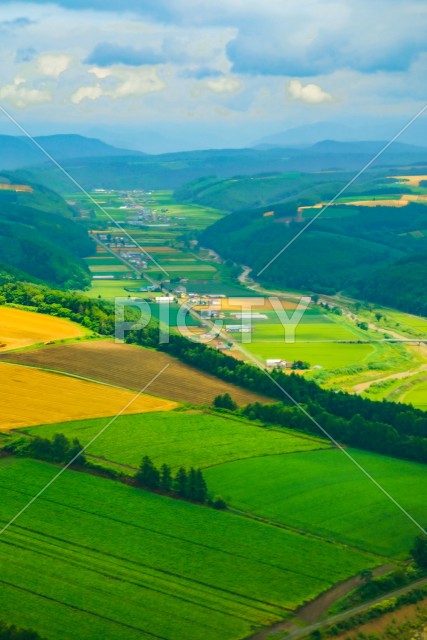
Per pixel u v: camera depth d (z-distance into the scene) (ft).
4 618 409.90
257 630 413.39
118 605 426.51
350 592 449.06
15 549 473.26
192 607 428.97
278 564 472.85
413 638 416.46
